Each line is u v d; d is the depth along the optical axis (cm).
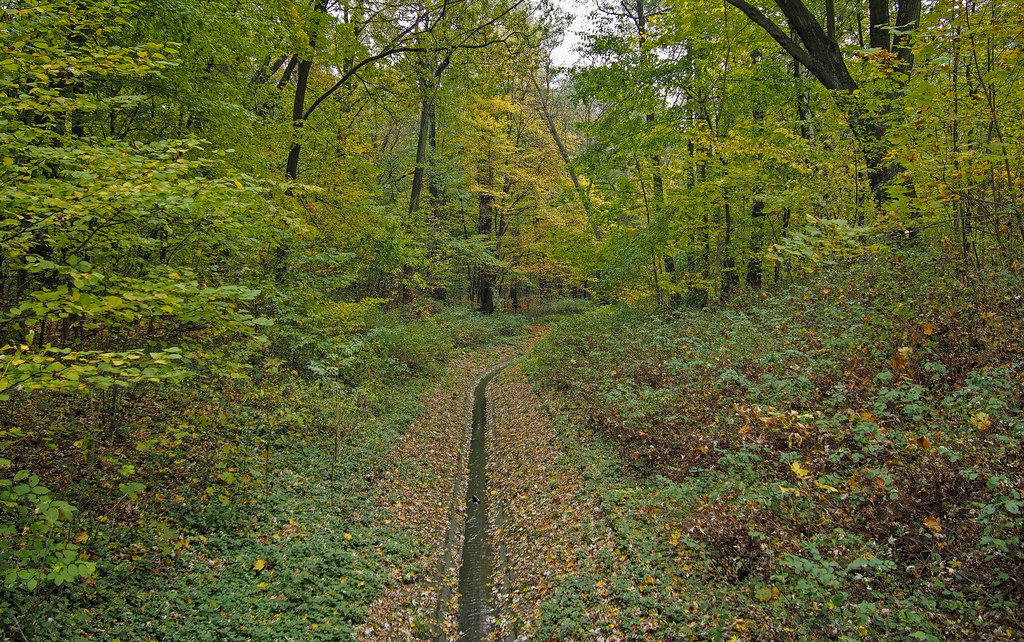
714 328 1048
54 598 434
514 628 578
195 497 644
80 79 525
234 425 815
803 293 933
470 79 1400
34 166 442
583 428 1001
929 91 536
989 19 463
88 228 445
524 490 897
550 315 3059
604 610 514
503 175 2789
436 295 2741
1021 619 328
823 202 999
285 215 613
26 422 609
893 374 588
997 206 567
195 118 748
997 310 593
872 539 435
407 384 1439
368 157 2156
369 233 1360
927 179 528
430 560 718
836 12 1388
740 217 1274
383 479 884
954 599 363
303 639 486
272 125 1012
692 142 1228
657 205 1334
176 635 448
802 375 672
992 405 459
